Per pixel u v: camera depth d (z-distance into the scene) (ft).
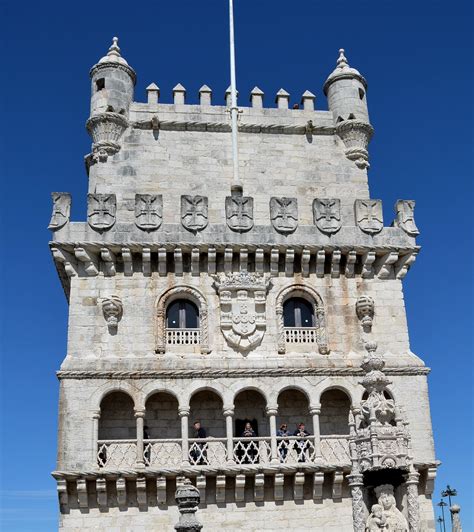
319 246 126.62
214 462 116.26
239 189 134.21
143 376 117.50
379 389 85.20
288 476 116.88
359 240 128.26
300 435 118.52
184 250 124.36
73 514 111.96
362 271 128.88
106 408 121.08
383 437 81.46
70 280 123.95
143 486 112.47
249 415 124.26
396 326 126.93
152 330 121.39
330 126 141.69
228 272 125.59
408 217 131.34
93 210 124.06
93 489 112.88
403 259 129.90
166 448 116.78
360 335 125.49
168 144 136.77
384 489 80.59
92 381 116.67
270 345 123.13
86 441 113.80
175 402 122.93
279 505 116.16
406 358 124.67
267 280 125.90
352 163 140.46
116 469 112.06
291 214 128.47
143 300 122.72
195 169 135.95
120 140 135.95
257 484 114.83
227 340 121.80
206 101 140.97
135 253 124.26
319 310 125.80
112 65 139.33
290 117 141.90
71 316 120.57
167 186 134.10
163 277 124.47
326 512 116.26
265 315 124.26
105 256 122.31
